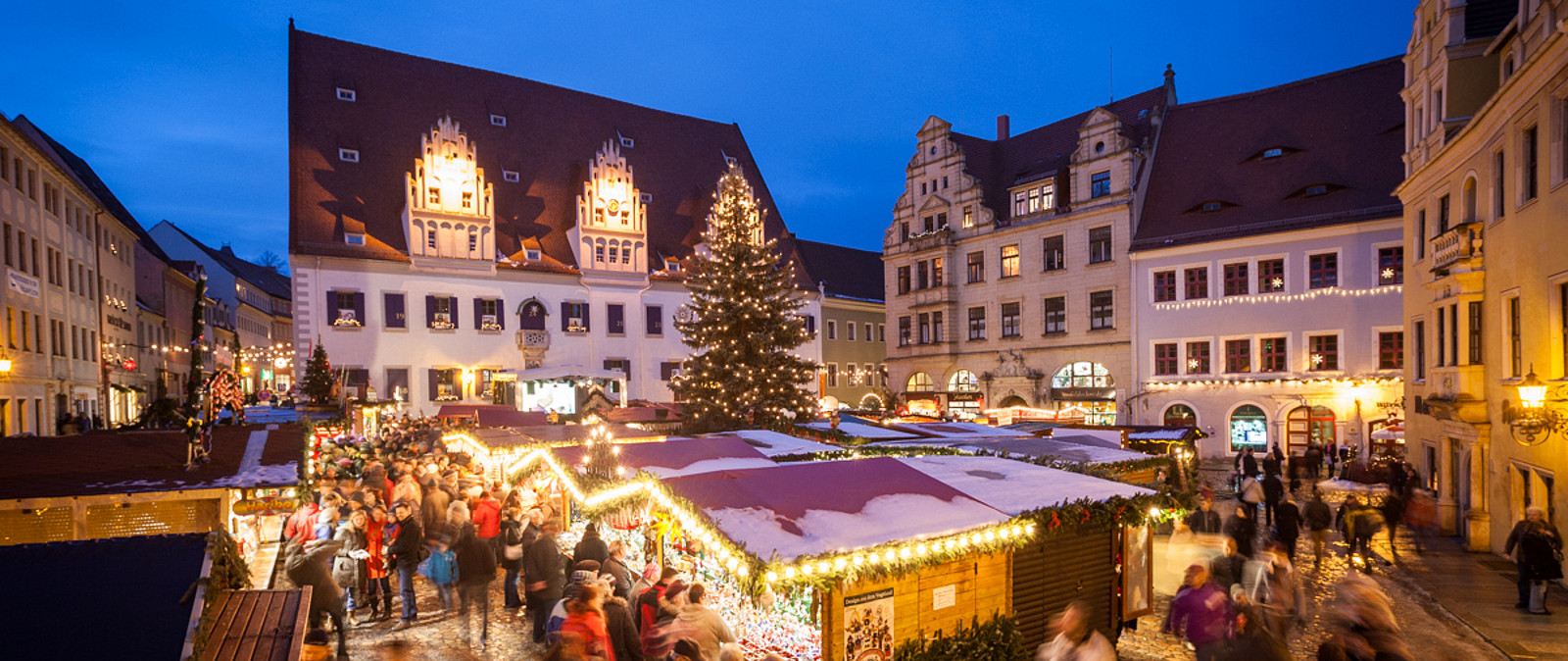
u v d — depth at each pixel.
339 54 50.19
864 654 9.20
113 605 6.22
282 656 6.03
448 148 48.09
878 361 67.81
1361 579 8.80
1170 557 14.66
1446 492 20.44
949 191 50.56
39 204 31.17
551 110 56.66
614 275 52.81
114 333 42.56
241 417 25.31
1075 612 8.06
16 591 6.45
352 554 12.91
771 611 10.21
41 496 12.66
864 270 70.50
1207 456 38.53
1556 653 11.84
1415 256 23.50
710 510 9.75
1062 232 44.72
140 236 50.78
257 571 15.77
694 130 63.31
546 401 47.81
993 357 47.88
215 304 65.31
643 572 12.43
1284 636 10.55
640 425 28.80
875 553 8.84
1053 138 49.38
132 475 14.40
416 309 46.69
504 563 13.82
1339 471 32.62
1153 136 43.59
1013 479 11.90
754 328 28.97
